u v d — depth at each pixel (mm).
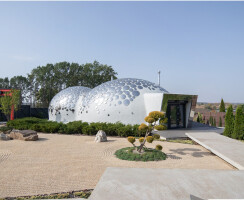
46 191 5812
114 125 15688
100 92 19500
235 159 7289
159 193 4324
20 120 20078
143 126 9055
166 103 16453
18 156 9414
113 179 5098
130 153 9266
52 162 8492
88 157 9242
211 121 26406
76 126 16438
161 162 8484
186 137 14055
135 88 18594
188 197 4160
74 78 51969
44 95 56094
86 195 5520
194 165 8180
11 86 61750
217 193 4355
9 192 5762
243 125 14148
